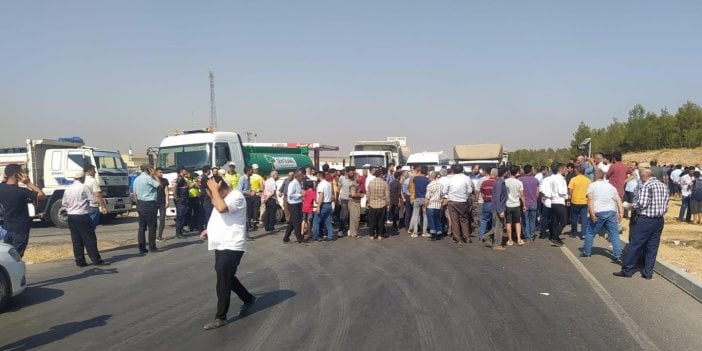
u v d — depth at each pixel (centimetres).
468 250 1177
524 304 707
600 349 537
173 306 722
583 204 1343
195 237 1462
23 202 895
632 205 880
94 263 1036
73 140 2102
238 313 682
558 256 1089
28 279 917
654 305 705
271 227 1580
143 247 1198
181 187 1452
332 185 1477
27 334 610
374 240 1361
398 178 1650
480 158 2606
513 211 1245
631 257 875
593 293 769
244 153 1873
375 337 575
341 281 859
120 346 561
